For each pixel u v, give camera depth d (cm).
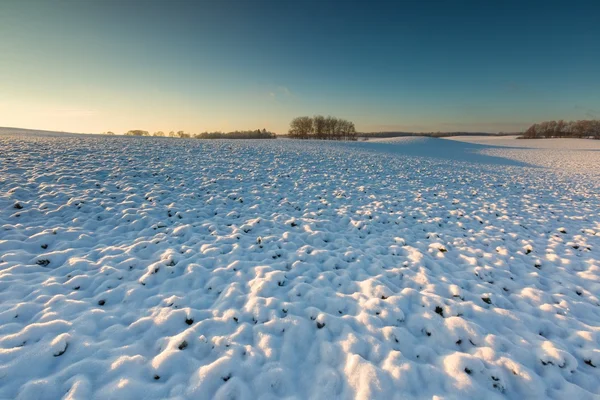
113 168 1238
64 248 607
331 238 753
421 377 338
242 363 345
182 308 442
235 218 857
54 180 984
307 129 10488
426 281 548
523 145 7319
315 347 382
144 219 777
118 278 517
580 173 2461
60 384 302
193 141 3038
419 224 879
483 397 317
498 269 612
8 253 548
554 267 634
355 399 307
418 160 2867
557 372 356
